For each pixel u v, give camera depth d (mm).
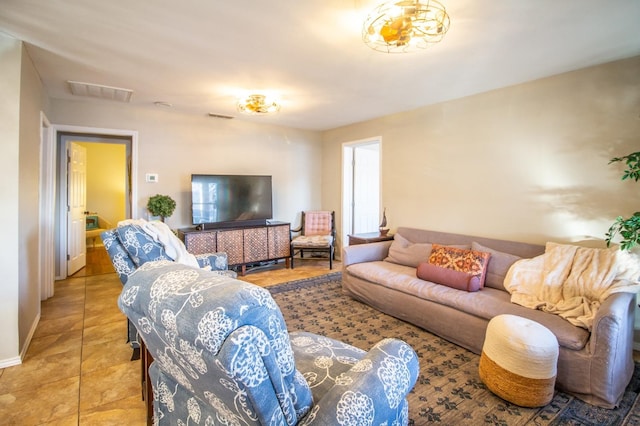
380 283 3066
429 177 3883
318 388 1185
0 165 2139
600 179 2562
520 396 1744
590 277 2172
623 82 2445
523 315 2125
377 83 3080
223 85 3191
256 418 753
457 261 2871
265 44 2285
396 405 1049
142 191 4184
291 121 4898
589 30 2045
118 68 2760
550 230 2857
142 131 4148
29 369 2111
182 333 770
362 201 5562
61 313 3059
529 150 2979
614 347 1712
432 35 1988
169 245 2139
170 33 2141
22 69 2285
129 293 1003
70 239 4371
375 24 1935
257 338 712
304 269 4805
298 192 5543
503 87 3154
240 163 4918
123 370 2109
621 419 1662
